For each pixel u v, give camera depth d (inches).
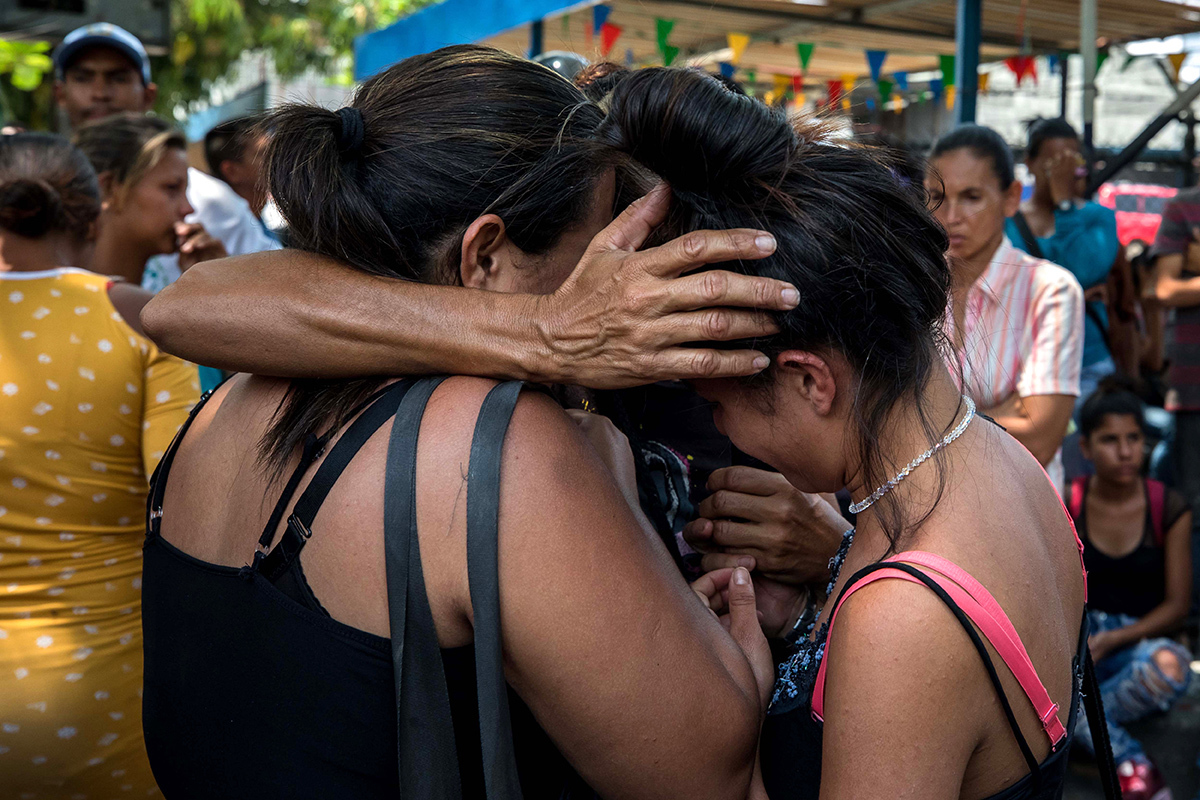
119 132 110.0
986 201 101.0
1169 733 112.6
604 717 37.6
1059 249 146.3
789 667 45.1
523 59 43.8
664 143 40.4
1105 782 46.4
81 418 70.2
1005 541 39.1
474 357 38.9
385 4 484.7
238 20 450.0
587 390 55.1
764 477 53.1
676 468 55.4
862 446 40.9
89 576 71.3
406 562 36.8
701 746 39.2
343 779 38.4
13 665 68.2
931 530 39.0
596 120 43.4
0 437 68.3
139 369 72.6
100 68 149.3
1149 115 334.6
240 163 149.3
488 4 175.8
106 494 71.8
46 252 73.4
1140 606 123.3
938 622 36.2
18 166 73.7
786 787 43.0
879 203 40.2
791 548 52.6
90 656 70.5
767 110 41.6
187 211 113.7
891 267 39.9
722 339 37.1
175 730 42.5
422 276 42.5
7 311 70.1
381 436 38.8
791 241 39.3
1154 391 158.6
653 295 36.1
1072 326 101.3
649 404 55.9
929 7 174.1
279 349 40.5
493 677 36.0
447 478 37.3
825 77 252.4
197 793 41.9
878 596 37.2
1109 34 192.1
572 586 36.7
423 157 41.1
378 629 37.8
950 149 102.6
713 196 40.4
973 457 41.0
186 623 42.0
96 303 72.1
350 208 41.2
